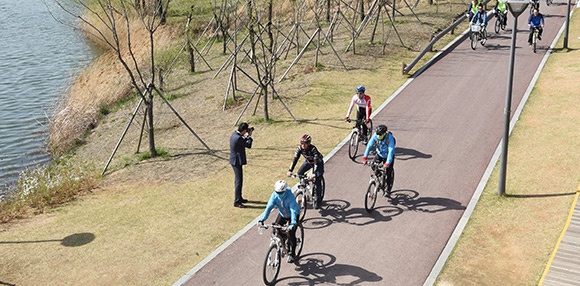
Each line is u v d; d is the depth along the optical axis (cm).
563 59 2520
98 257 1280
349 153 1689
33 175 1992
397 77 2472
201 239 1322
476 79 2344
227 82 2767
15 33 4603
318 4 3622
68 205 1595
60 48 4109
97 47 4088
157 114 2478
